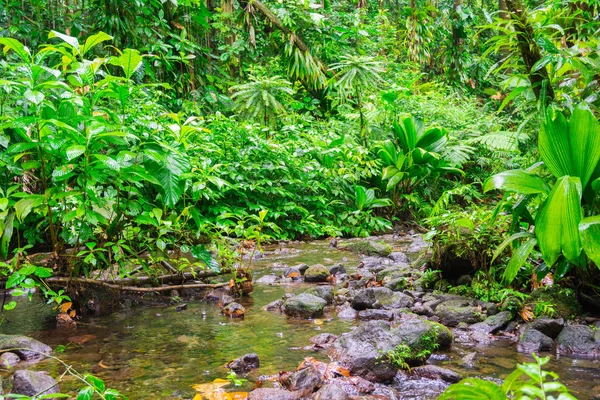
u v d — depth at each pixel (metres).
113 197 3.25
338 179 7.84
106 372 2.31
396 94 10.14
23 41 7.60
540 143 2.88
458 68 14.40
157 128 3.48
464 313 3.03
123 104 3.22
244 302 3.62
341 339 2.49
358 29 11.73
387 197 8.62
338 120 10.23
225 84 9.98
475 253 3.58
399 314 3.14
